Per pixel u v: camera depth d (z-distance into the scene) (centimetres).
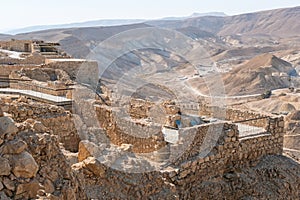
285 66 11994
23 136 872
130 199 1180
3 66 2669
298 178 1702
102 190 1141
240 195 1562
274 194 1591
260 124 1861
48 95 2045
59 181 874
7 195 752
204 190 1483
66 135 1603
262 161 1734
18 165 782
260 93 8381
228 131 1614
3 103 1402
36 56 3225
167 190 1292
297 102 7119
